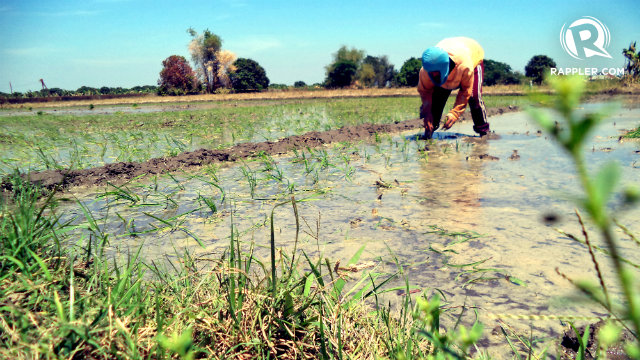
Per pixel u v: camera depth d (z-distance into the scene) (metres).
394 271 3.19
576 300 0.42
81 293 2.14
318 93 46.81
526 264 3.23
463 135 11.12
